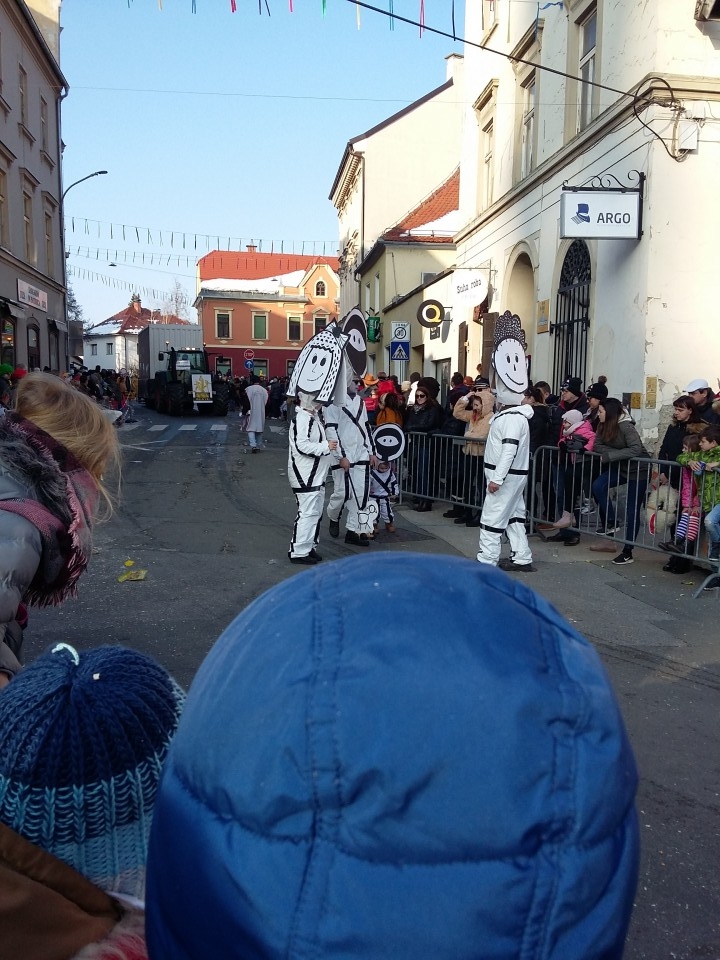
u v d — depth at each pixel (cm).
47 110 2634
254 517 920
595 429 781
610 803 73
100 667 129
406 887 68
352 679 71
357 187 3562
